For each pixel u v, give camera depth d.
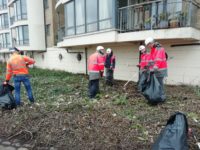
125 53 10.68
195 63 8.13
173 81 8.83
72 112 4.84
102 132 3.76
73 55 14.77
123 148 3.24
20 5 20.05
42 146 3.51
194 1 7.84
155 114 4.57
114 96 6.32
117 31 9.07
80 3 11.11
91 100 5.99
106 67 8.55
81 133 3.76
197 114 4.52
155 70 5.24
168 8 8.01
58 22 15.74
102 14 9.64
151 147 3.05
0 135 4.02
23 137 3.87
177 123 2.80
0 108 5.41
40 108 5.24
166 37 7.58
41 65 19.89
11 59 5.45
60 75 13.09
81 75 12.89
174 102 5.49
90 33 10.46
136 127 3.89
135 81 10.08
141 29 8.55
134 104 5.43
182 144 2.61
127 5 9.22
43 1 18.97
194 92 6.74
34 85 9.17
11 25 25.12
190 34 7.13
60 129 3.97
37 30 18.97
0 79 11.16
